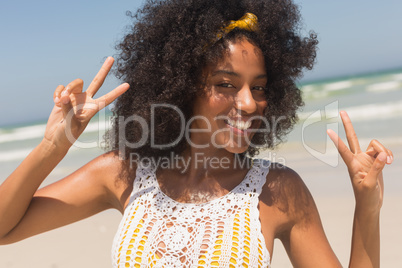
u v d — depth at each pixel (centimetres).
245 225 207
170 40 218
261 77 211
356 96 2531
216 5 215
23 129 3189
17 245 629
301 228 215
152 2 240
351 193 695
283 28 219
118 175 236
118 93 209
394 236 539
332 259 213
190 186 223
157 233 210
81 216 240
